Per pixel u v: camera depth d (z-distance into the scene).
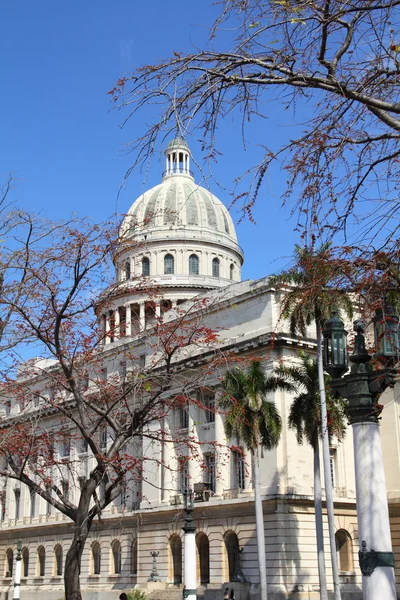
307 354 54.81
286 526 54.00
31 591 77.25
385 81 12.18
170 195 106.25
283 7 11.36
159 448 63.25
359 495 12.99
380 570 12.45
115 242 24.64
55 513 78.94
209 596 56.09
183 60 11.73
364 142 12.35
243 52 11.93
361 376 13.41
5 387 26.86
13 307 23.80
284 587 52.34
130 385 25.53
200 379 27.41
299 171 12.29
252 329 58.72
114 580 68.44
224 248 106.75
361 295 13.58
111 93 11.48
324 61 11.88
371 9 11.28
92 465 67.56
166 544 63.03
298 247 14.61
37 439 27.66
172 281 98.62
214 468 59.41
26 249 23.52
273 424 47.72
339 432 47.50
